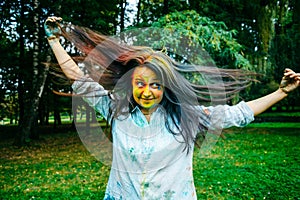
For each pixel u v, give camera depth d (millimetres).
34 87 12617
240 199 5082
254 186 5715
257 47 14383
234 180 6160
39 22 12258
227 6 13453
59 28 2234
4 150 11672
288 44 16688
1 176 7184
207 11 11914
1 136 17719
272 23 14531
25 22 12203
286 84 2062
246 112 2027
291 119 23906
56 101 16859
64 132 19328
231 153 9711
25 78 13977
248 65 8672
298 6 14234
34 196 5410
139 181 1958
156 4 12875
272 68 16469
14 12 12609
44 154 10688
